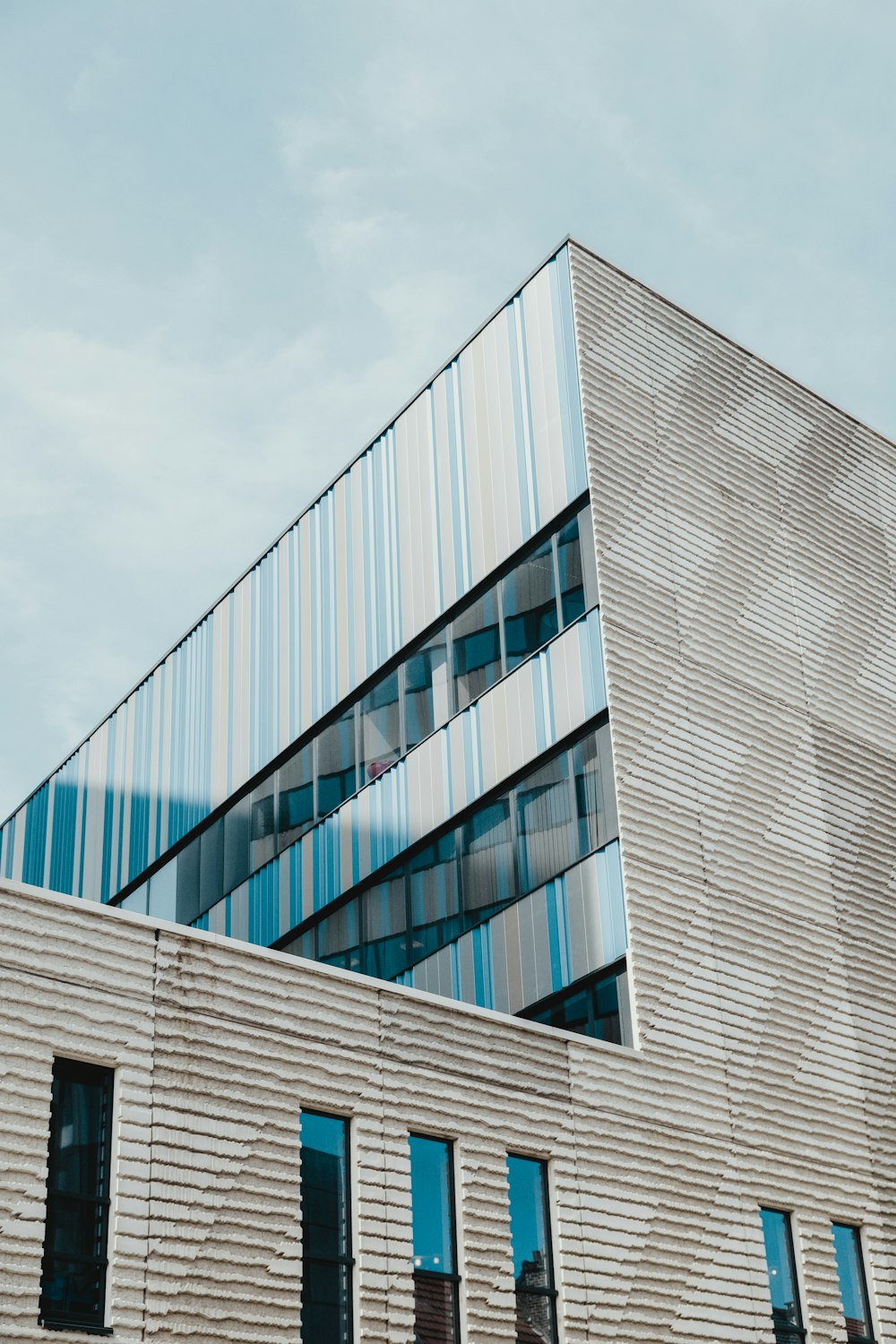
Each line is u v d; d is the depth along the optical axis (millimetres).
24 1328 13719
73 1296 14281
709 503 25250
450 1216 17484
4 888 15195
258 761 28875
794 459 27203
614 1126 19391
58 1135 14773
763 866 23031
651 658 22984
